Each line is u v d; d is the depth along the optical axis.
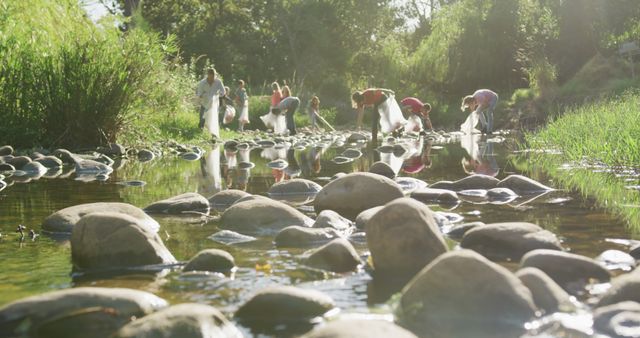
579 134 11.05
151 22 34.78
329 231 4.25
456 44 30.55
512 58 29.58
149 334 2.36
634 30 26.23
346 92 32.00
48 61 11.12
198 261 3.48
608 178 7.39
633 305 2.57
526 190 6.42
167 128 14.86
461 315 2.66
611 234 4.27
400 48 36.62
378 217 3.50
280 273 3.40
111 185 7.20
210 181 7.65
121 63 11.79
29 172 8.55
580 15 27.23
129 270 3.52
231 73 34.62
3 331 2.59
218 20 36.41
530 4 29.67
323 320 2.68
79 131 11.28
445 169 8.87
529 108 22.67
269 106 23.67
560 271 3.11
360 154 11.83
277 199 6.09
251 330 2.57
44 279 3.35
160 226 4.74
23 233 4.53
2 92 10.65
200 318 2.45
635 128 9.23
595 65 24.22
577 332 2.48
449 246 3.88
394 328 2.26
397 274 3.37
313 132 19.73
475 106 19.19
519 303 2.64
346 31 37.06
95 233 3.63
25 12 12.55
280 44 35.62
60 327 2.61
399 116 14.70
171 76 14.91
